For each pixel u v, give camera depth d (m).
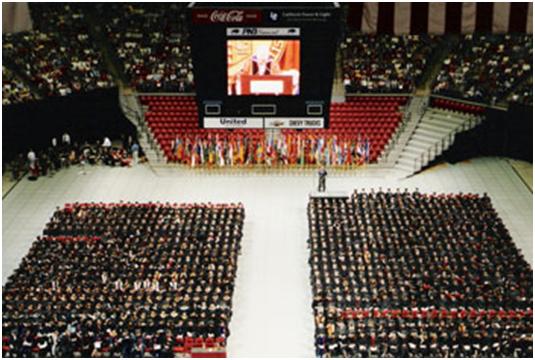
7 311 28.69
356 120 46.41
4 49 47.91
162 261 31.92
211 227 34.94
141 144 46.00
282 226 37.50
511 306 29.17
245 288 32.03
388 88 48.06
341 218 35.41
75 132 46.81
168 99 48.03
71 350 27.09
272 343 28.45
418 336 27.12
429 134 45.34
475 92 46.09
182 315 28.39
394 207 36.62
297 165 44.59
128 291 30.09
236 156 44.59
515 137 45.00
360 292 29.77
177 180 43.22
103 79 48.50
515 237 36.16
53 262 32.03
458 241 33.44
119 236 34.41
